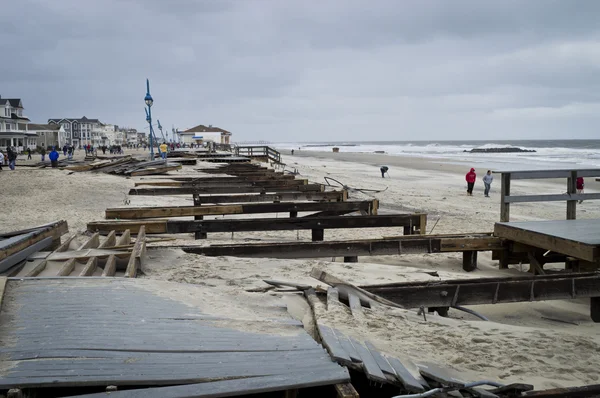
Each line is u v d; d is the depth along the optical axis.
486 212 16.67
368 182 28.94
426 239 8.52
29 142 77.75
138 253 6.49
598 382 3.85
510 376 3.87
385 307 5.33
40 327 3.71
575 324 6.25
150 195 16.83
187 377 3.01
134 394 2.80
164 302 4.63
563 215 16.50
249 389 2.90
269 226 9.46
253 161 41.88
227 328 4.05
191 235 10.97
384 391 3.69
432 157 74.19
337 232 12.20
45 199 15.50
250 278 6.44
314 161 59.56
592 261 6.94
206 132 104.38
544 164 51.50
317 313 4.76
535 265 8.48
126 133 176.12
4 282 4.75
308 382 3.03
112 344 3.46
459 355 4.19
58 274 5.46
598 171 9.71
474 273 8.62
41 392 2.93
